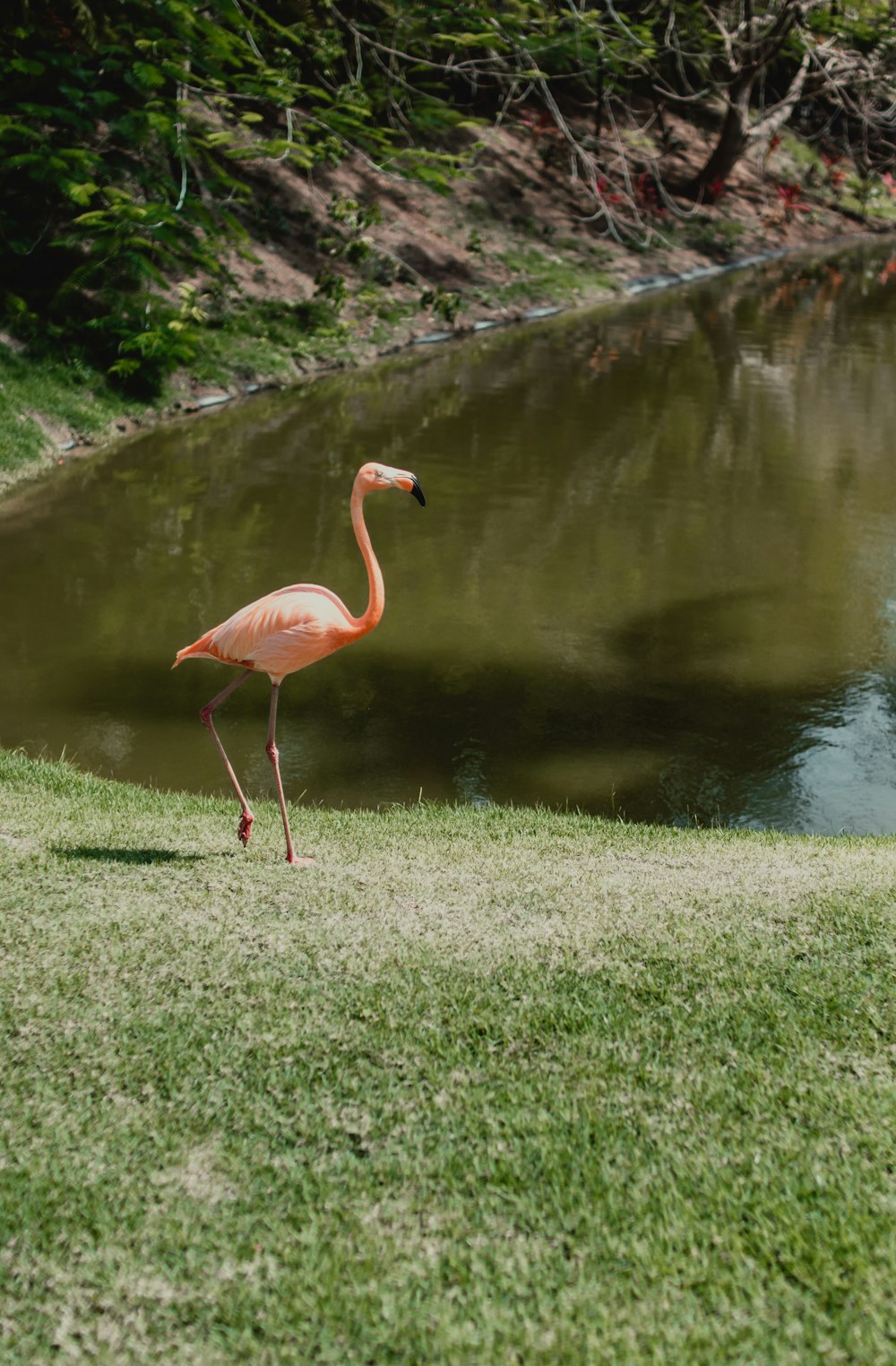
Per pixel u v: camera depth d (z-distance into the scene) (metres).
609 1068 3.49
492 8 18.02
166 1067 3.49
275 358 18.55
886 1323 2.56
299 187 23.00
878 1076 3.46
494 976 4.05
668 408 17.83
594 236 28.58
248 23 15.37
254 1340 2.54
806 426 17.19
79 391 15.34
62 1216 2.90
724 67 31.45
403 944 4.32
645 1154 3.12
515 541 12.27
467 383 18.92
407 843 5.96
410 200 25.45
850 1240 2.80
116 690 8.81
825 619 10.54
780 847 6.16
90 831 5.73
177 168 19.06
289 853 5.34
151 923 4.45
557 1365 2.47
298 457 14.89
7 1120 3.25
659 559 11.90
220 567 11.23
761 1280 2.69
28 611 10.08
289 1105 3.32
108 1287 2.68
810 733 8.48
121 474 13.91
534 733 8.39
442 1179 3.03
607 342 22.20
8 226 15.95
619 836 6.35
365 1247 2.80
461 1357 2.49
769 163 38.00
